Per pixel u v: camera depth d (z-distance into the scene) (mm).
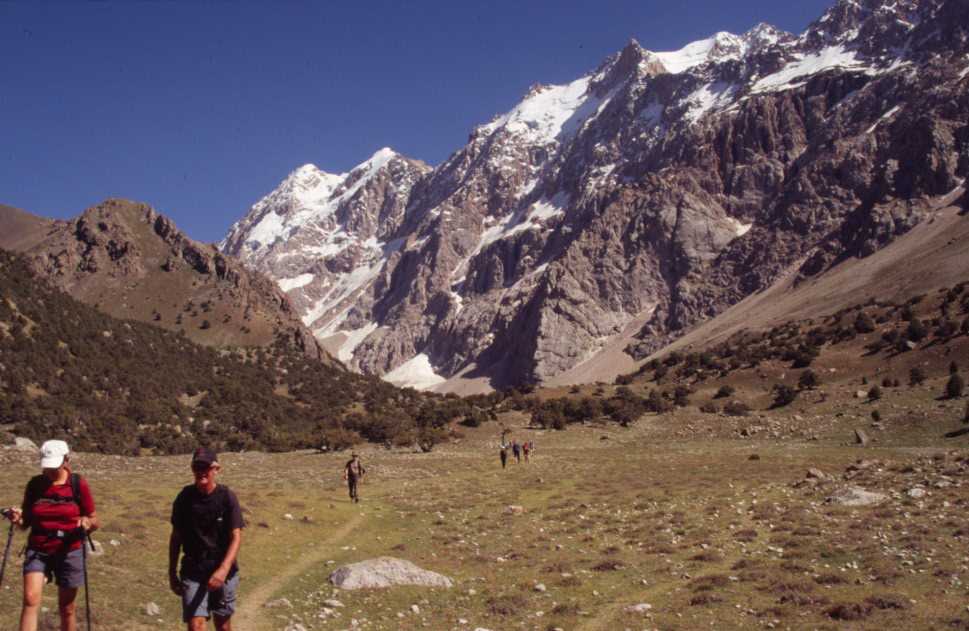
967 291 125812
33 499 9883
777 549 22219
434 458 67312
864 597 16453
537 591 18453
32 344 84500
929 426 71062
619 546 23969
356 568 19234
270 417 101500
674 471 49250
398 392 141250
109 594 15742
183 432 84312
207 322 158875
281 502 30781
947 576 17781
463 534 26750
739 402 99438
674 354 149375
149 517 23766
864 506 29625
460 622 15734
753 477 43406
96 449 67062
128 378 92250
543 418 93875
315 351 162250
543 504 34812
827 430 77500
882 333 119000
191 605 9359
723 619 15398
